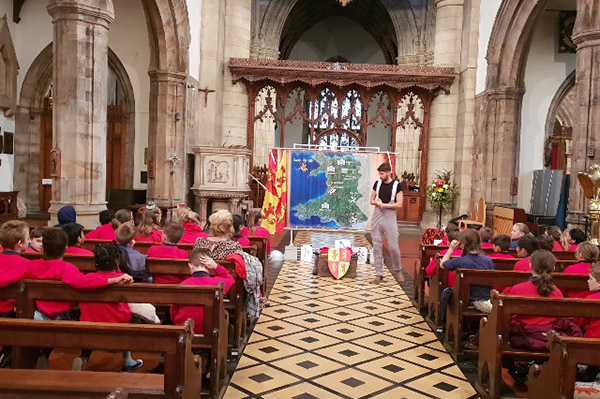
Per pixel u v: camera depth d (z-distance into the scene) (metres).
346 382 4.98
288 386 4.84
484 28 16.56
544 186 16.33
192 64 15.60
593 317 4.42
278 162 12.28
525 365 4.90
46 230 4.53
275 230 12.26
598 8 9.54
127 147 16.73
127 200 15.87
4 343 3.21
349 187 12.30
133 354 5.20
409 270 11.10
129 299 4.24
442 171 18.34
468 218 15.35
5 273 4.26
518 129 15.54
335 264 9.92
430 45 24.59
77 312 5.14
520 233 7.98
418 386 4.94
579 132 9.85
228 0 18.03
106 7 9.37
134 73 16.58
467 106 17.30
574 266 5.85
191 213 7.55
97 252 4.29
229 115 17.95
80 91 9.08
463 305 5.68
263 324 6.82
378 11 29.50
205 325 4.41
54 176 9.14
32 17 16.69
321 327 6.77
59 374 3.39
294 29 32.03
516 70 15.24
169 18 13.55
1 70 16.08
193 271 4.82
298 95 18.42
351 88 18.34
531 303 4.47
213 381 4.45
